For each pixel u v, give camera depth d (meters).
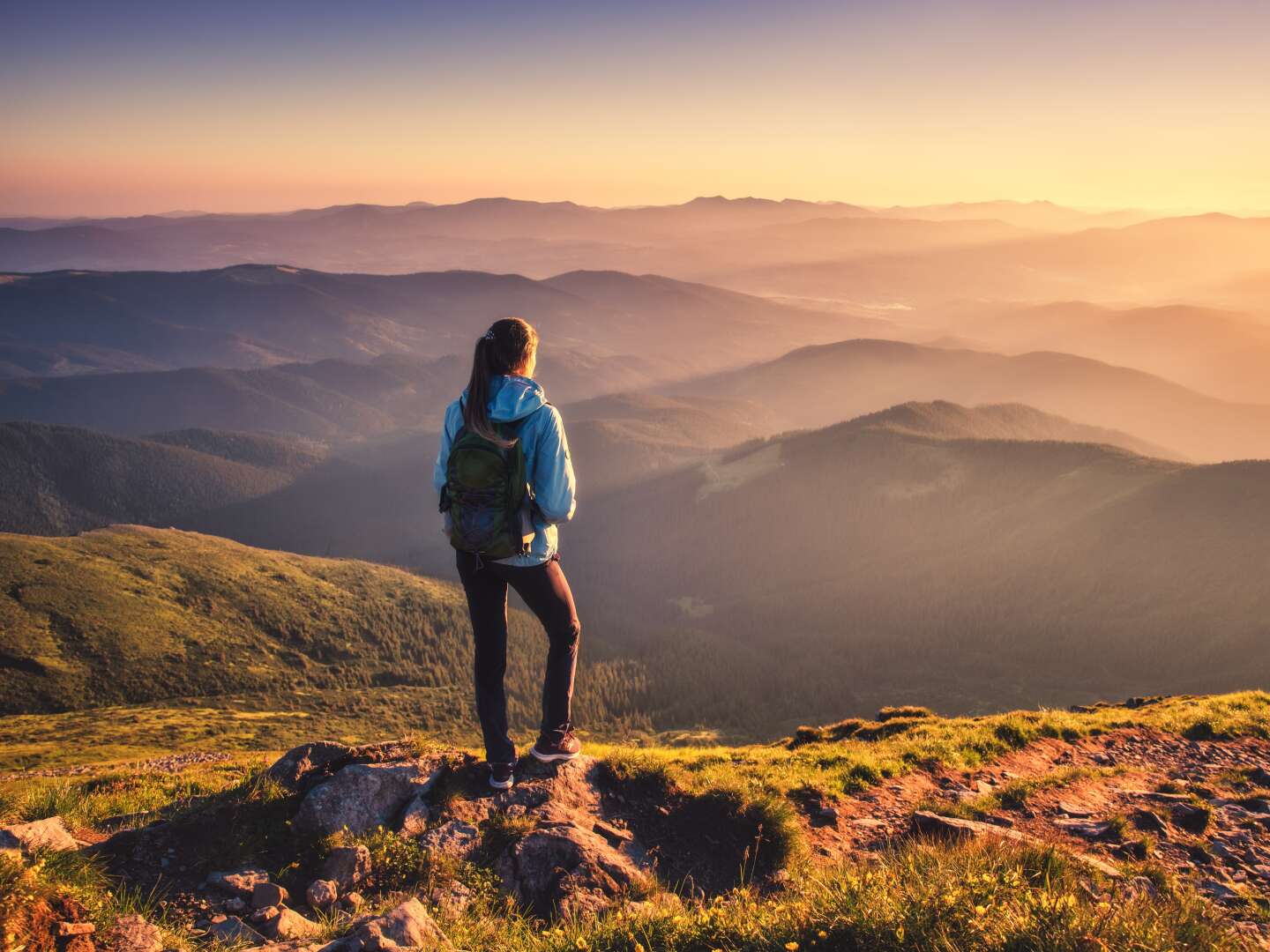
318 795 5.23
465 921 4.36
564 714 5.61
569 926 4.14
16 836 4.37
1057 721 12.56
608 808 5.76
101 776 9.25
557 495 4.50
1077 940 3.32
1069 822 7.39
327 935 4.02
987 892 3.66
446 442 4.74
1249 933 4.84
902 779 8.98
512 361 4.43
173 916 4.07
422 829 5.13
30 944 3.09
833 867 5.20
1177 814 7.75
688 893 5.06
